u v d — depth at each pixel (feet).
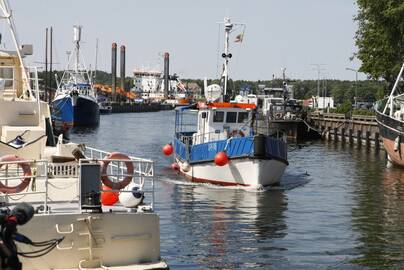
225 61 120.16
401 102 146.30
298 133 230.48
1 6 61.82
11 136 52.03
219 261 55.36
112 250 37.40
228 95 120.16
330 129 230.68
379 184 106.52
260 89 269.85
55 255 36.40
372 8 185.88
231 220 73.05
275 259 56.29
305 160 150.20
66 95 265.13
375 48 192.85
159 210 78.23
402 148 129.29
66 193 41.93
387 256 57.82
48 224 36.22
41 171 44.27
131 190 39.45
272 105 229.04
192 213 76.59
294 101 262.47
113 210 38.81
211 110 109.09
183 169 106.83
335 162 145.59
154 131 256.11
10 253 28.37
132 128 276.82
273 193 94.02
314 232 67.51
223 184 99.45
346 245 61.82
